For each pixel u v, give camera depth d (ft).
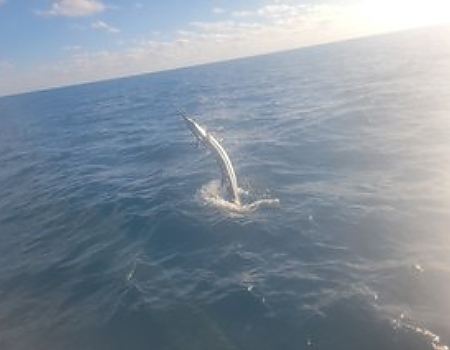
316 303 32.78
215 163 74.59
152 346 31.96
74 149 117.29
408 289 32.68
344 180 56.34
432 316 29.68
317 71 233.55
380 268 35.86
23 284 45.16
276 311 32.76
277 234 44.42
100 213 60.13
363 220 44.09
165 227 50.34
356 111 95.91
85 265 46.29
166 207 56.34
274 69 318.65
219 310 34.06
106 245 49.98
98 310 37.55
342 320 30.66
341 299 32.65
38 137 155.12
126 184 72.13
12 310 40.68
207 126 112.16
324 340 29.37
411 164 57.67
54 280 44.60
